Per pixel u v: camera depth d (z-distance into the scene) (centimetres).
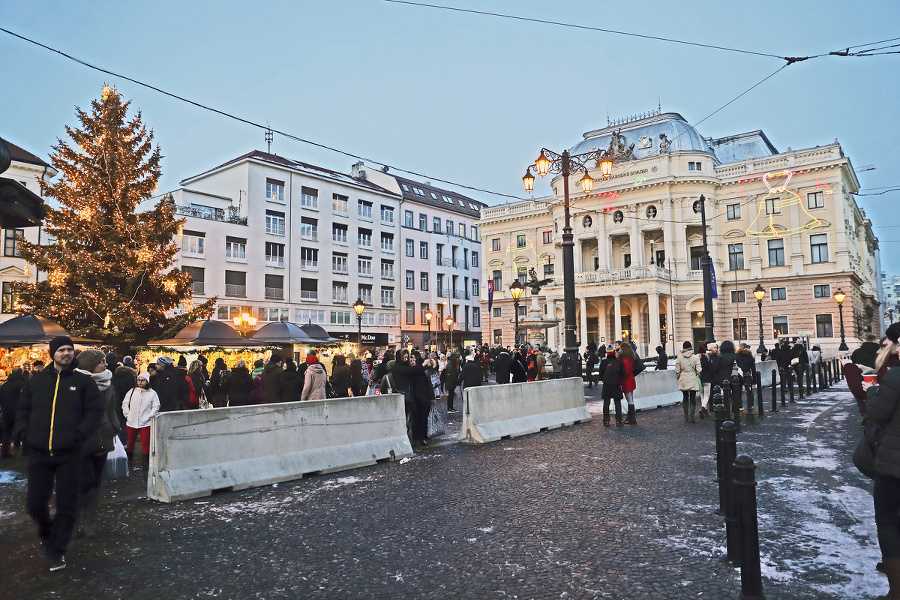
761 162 4859
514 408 1272
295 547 567
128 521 666
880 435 428
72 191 2403
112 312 2348
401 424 1077
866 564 488
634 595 439
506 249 6197
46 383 530
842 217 4469
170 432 773
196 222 4550
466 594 450
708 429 1264
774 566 488
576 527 607
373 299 5978
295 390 1131
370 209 6050
